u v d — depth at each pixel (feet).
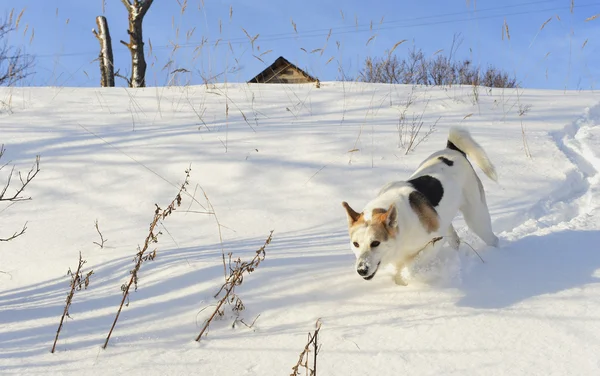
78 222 17.80
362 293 12.85
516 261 14.25
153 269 14.35
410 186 14.24
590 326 10.51
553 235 15.79
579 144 24.29
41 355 10.81
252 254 15.07
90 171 21.07
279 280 13.46
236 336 11.39
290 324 11.71
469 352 10.09
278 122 26.84
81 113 27.91
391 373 9.67
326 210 18.60
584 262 13.67
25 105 29.25
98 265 14.84
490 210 18.75
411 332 10.96
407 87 35.09
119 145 23.25
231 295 12.76
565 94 34.12
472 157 16.40
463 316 11.40
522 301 11.85
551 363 9.50
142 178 20.63
